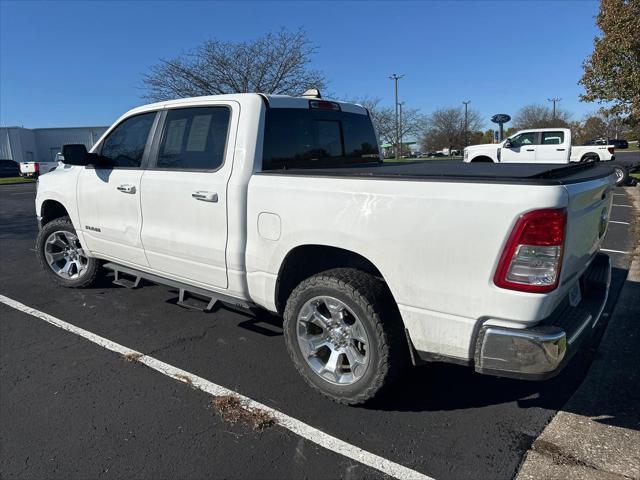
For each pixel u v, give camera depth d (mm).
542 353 2314
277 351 3893
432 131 60156
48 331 4305
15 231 9977
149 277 4301
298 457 2605
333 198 2854
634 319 4328
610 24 16266
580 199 2502
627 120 18484
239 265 3400
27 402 3158
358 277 2869
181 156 3816
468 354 2520
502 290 2344
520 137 17156
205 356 3803
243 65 18141
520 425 2867
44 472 2506
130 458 2607
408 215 2574
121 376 3496
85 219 4715
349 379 2996
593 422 2881
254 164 3395
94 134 55062
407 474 2465
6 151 49625
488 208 2344
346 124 4371
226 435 2799
